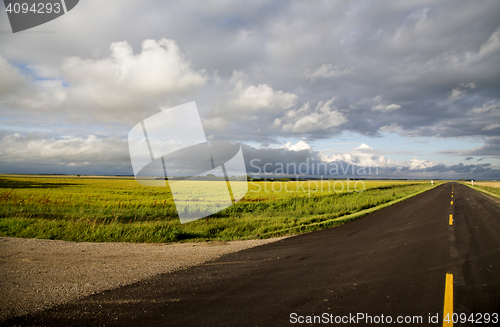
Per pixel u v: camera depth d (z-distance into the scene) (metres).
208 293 3.94
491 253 6.16
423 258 5.76
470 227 9.42
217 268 5.10
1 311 3.33
